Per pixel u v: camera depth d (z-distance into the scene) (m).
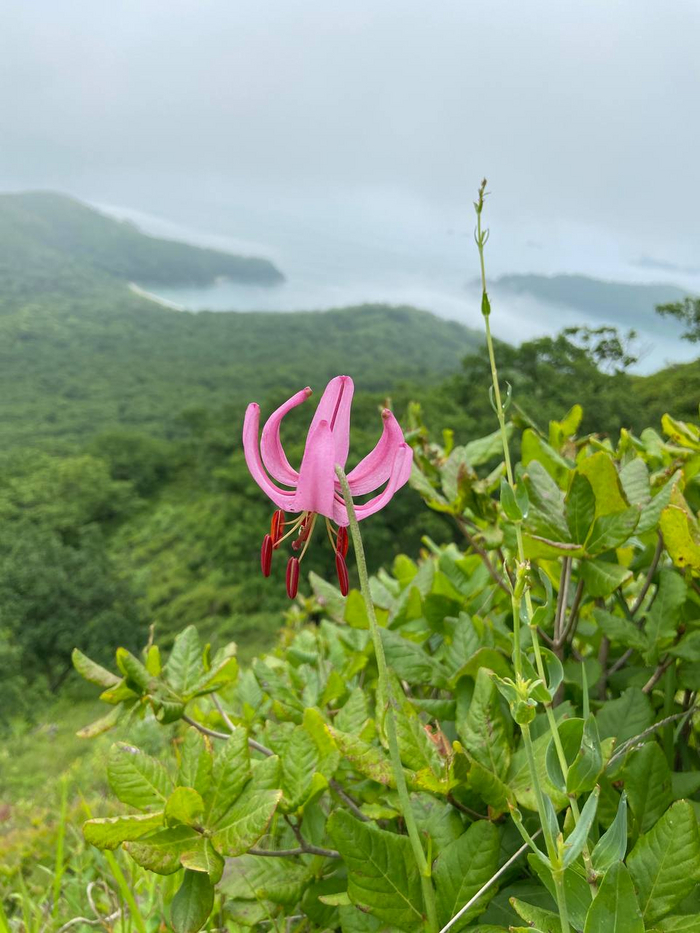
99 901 2.31
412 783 1.15
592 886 0.86
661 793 1.14
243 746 1.18
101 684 1.49
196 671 1.59
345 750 1.18
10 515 63.69
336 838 1.05
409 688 1.89
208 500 74.06
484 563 1.89
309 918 1.31
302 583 45.59
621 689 1.52
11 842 3.69
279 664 2.18
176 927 1.10
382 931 1.11
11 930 2.12
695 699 1.55
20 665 37.72
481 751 1.20
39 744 17.62
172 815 1.12
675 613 1.39
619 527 1.36
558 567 1.73
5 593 39.19
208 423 91.75
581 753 0.80
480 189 0.86
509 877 1.21
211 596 52.16
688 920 0.96
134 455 86.50
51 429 126.44
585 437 2.05
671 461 1.83
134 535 70.00
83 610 41.47
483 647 1.35
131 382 170.50
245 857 1.37
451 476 1.81
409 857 1.06
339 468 0.91
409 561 2.42
